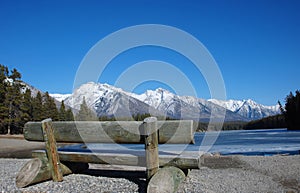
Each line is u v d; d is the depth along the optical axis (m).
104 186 2.61
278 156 5.67
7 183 2.87
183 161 2.37
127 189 2.50
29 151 11.04
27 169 2.70
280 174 3.47
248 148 9.70
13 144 15.62
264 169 3.89
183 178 2.48
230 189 2.62
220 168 4.02
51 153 2.76
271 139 16.19
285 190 2.63
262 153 7.51
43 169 2.71
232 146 11.07
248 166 4.23
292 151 7.94
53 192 2.45
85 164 3.35
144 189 2.47
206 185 2.65
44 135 2.76
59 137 2.75
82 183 2.72
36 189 2.55
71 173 3.10
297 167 4.02
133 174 3.16
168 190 2.12
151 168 2.30
